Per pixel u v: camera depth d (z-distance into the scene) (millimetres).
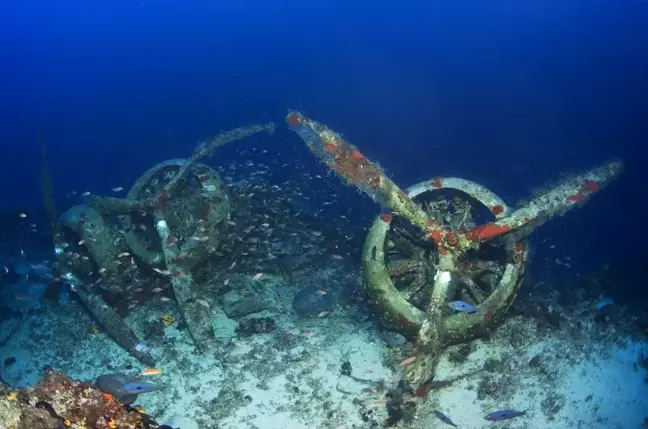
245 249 10906
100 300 9094
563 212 7281
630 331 8391
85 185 23156
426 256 8711
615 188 14031
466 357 8078
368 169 7109
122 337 8484
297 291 10242
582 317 8883
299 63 63844
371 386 7527
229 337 8789
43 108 51062
